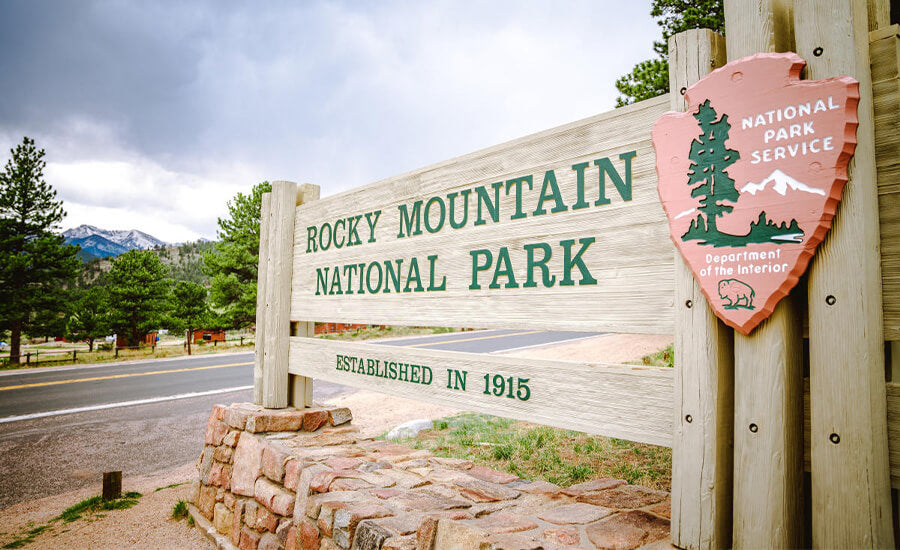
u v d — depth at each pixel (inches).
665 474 162.2
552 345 717.3
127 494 207.2
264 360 168.2
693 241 64.3
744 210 59.7
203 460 173.8
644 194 75.3
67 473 253.6
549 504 93.0
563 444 207.0
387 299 126.0
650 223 74.2
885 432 51.4
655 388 72.2
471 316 102.5
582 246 83.0
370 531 85.5
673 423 67.2
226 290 1035.3
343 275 143.0
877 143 53.8
